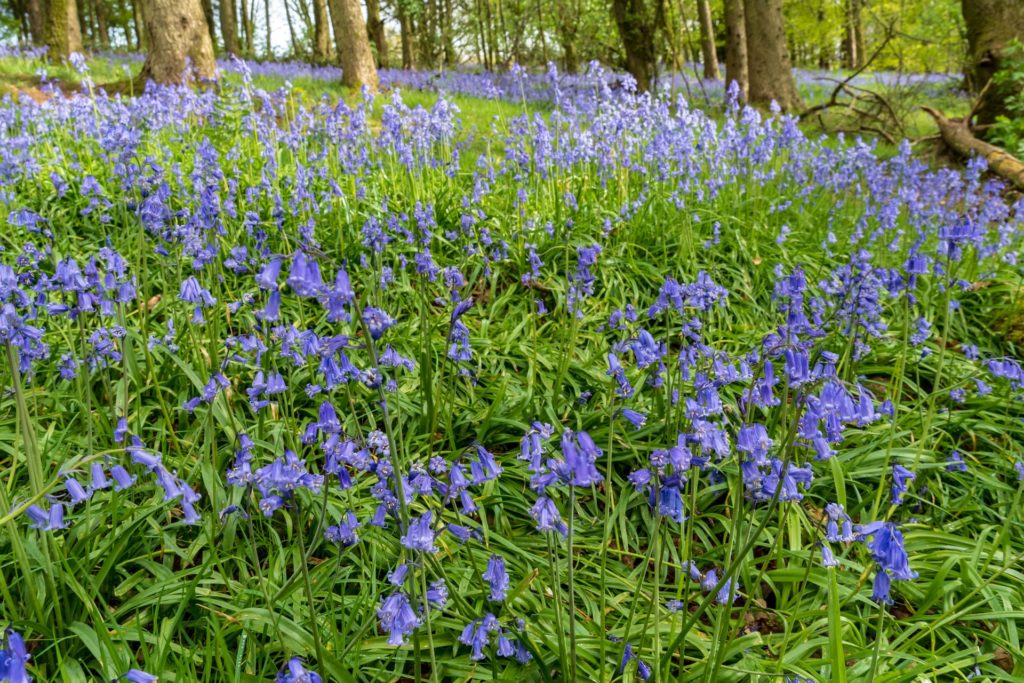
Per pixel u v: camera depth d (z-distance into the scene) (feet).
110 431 11.08
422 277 11.71
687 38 69.21
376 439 7.30
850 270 13.16
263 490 6.40
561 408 13.32
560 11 53.01
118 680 5.85
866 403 6.62
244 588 8.73
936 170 36.45
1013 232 20.70
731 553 7.63
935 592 9.25
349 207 19.15
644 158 22.99
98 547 9.04
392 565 9.41
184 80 29.86
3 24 100.63
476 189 17.66
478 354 14.53
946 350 16.79
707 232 20.58
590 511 11.36
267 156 21.20
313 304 15.81
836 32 85.40
